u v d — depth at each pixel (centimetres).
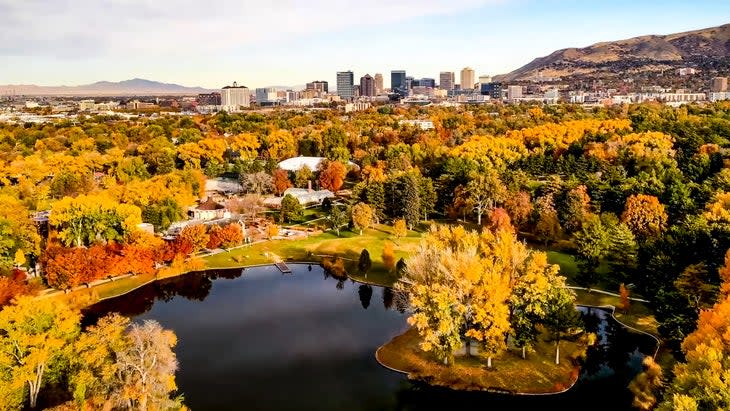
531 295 7012
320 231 14325
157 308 9988
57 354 6072
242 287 11069
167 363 5956
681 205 11750
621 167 16162
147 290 10844
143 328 6191
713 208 9919
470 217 14525
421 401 6650
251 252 12850
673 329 7125
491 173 14812
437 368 7288
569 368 7175
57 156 19988
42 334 5922
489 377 7031
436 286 7000
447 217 15062
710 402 4394
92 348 5950
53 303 7231
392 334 8606
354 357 7838
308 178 19050
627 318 8681
